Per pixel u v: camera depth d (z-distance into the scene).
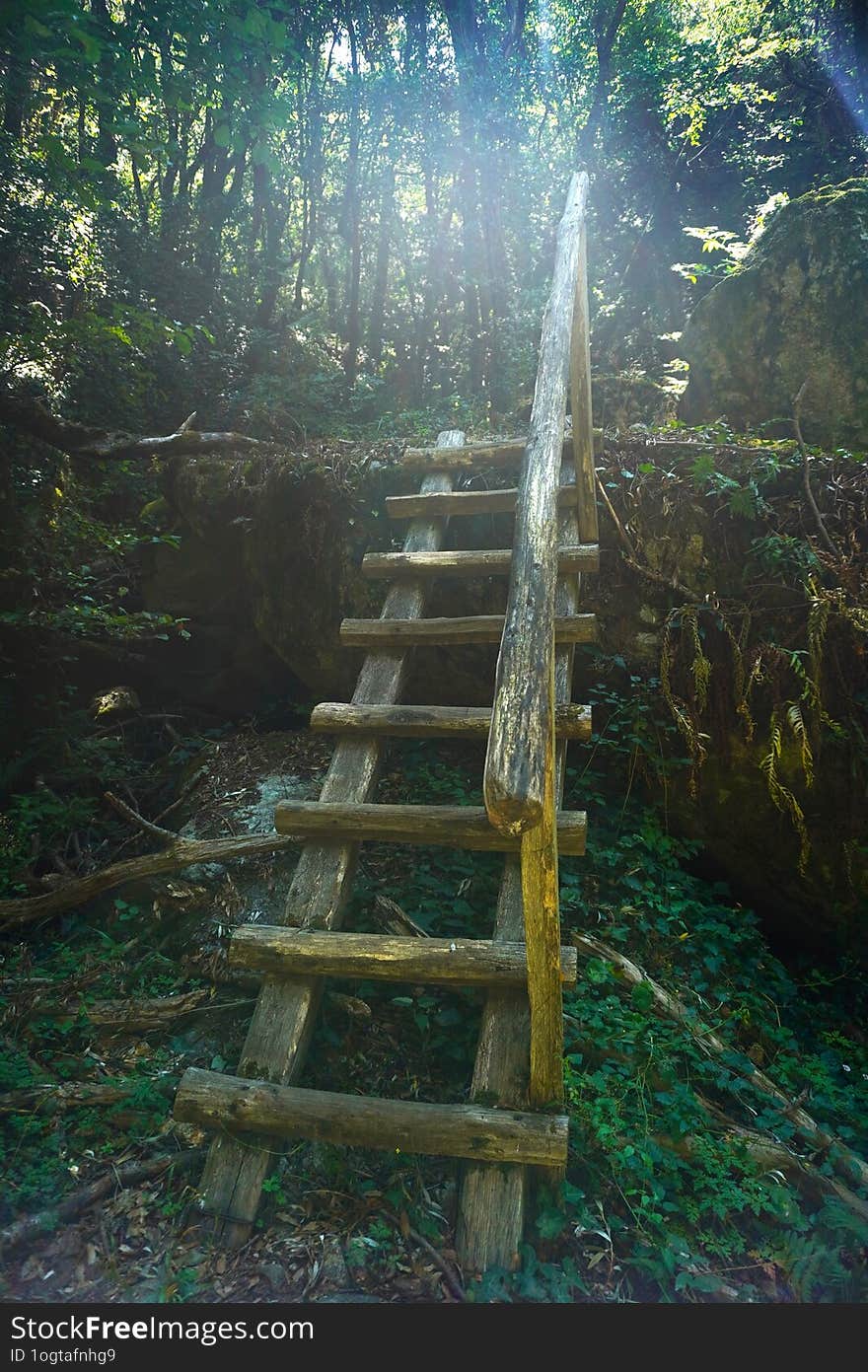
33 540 5.17
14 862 3.55
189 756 4.43
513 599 1.87
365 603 3.95
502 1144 1.92
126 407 6.89
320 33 9.33
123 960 2.95
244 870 3.14
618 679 3.54
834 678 3.24
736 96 10.77
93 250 7.41
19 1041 2.55
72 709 4.80
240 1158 2.03
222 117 3.99
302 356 9.27
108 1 4.68
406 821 2.37
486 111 9.56
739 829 3.41
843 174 10.42
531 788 1.43
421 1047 2.48
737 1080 2.42
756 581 3.37
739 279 4.63
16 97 5.62
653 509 3.52
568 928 2.87
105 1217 2.00
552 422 2.50
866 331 4.28
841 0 10.39
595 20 10.57
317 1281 1.84
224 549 4.59
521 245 10.04
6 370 5.57
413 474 3.86
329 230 11.72
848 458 3.43
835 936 3.35
